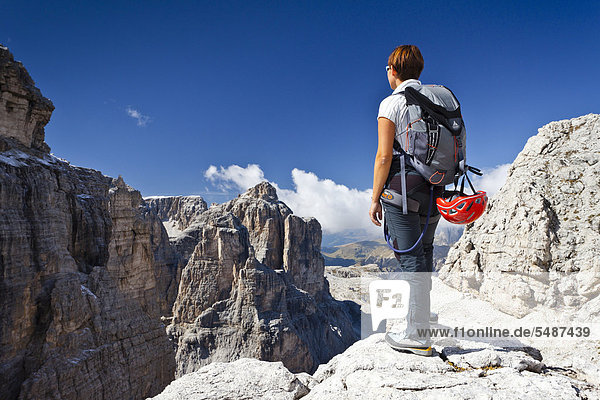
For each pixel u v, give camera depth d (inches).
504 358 167.8
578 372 185.6
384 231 171.6
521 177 471.8
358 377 154.2
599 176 423.8
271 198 7032.5
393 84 173.8
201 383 198.7
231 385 194.7
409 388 137.6
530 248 374.9
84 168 1980.8
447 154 141.2
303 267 6003.9
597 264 334.0
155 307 2440.9
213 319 3846.0
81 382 1215.6
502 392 131.1
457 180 152.8
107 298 1574.8
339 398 149.3
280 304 4109.3
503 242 407.8
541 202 407.5
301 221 6235.2
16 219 1158.3
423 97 143.3
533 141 523.5
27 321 1152.8
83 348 1295.5
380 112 154.3
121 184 3698.3
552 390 131.6
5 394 1038.4
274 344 3673.7
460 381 140.4
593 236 369.1
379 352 175.5
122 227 2338.8
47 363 1140.5
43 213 1279.5
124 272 2269.9
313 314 4635.8
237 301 3919.8
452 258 472.4
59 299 1228.5
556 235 382.9
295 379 198.2
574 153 470.6
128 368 1471.5
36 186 1284.4
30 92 1428.4
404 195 149.6
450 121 141.3
